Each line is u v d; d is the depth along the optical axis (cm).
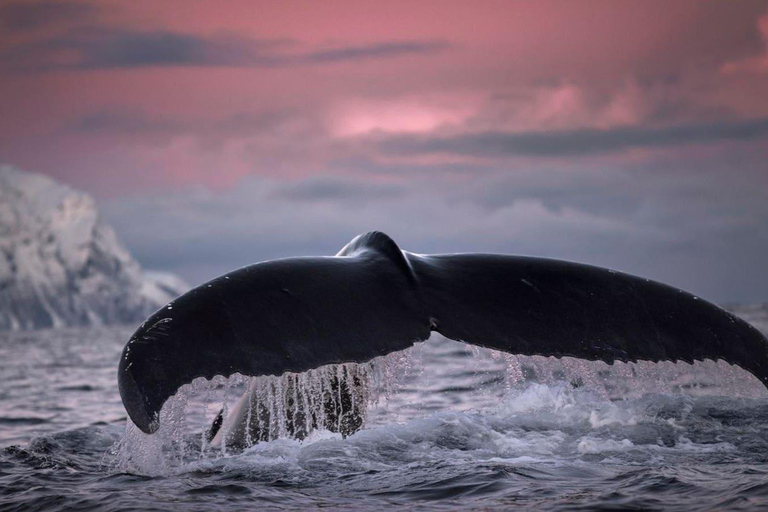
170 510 1588
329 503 1600
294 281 1702
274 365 1539
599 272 1814
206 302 1614
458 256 1869
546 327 1673
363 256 1822
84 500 1694
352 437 1952
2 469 2081
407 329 1641
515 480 1702
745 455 1834
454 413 2161
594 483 1672
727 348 1677
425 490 1662
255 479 1753
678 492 1578
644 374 1664
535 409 2227
